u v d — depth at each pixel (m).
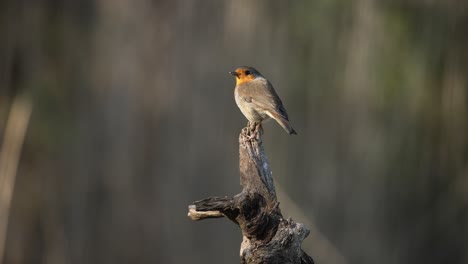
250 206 6.58
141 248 14.56
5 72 14.41
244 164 7.23
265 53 14.02
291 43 14.12
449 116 15.38
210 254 14.55
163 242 14.52
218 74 13.96
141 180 14.42
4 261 14.62
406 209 15.81
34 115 14.55
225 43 13.91
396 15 14.38
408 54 14.50
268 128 14.47
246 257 6.55
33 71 14.51
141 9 14.13
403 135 15.08
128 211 14.51
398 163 15.27
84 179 14.70
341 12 14.20
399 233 15.69
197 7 13.93
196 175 14.16
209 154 14.08
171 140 14.19
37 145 14.70
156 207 14.42
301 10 14.05
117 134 14.42
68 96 14.62
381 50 14.35
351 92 14.39
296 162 14.49
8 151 14.18
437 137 15.60
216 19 13.93
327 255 14.73
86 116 14.58
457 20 14.84
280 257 6.52
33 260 14.89
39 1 14.55
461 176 15.97
